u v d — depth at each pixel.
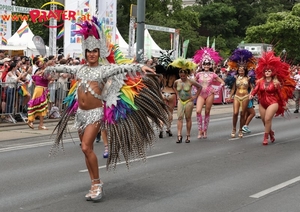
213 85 17.98
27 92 20.70
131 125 9.64
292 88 17.33
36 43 28.17
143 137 9.88
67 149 15.27
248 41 78.12
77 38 27.25
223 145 16.61
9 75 20.20
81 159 13.67
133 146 9.65
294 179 11.54
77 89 9.55
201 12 96.12
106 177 11.52
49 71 9.88
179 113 16.80
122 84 9.59
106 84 9.50
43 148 15.41
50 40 28.27
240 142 17.39
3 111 19.97
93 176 9.49
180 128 17.00
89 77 9.36
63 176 11.57
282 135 19.55
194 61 18.27
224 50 83.75
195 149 15.66
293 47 75.75
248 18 103.75
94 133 9.41
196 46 71.75
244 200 9.62
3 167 12.51
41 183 10.86
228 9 96.19
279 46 75.44
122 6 77.88
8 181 11.02
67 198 9.64
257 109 31.33
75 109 9.84
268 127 16.91
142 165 12.95
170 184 10.88
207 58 17.86
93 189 9.48
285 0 112.94
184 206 9.14
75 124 9.58
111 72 9.30
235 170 12.47
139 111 9.79
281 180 11.41
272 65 16.84
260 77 17.16
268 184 10.99
